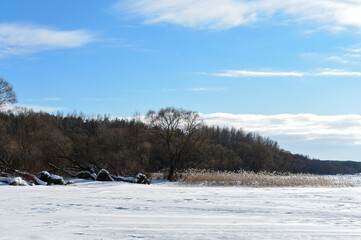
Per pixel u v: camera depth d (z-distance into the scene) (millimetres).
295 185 35375
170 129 53969
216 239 7715
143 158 50344
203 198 16906
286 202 15406
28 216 11031
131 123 53000
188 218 10766
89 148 47062
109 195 18547
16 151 40844
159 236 7988
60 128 52156
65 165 46844
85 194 19109
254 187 32625
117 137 50188
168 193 20375
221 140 106062
